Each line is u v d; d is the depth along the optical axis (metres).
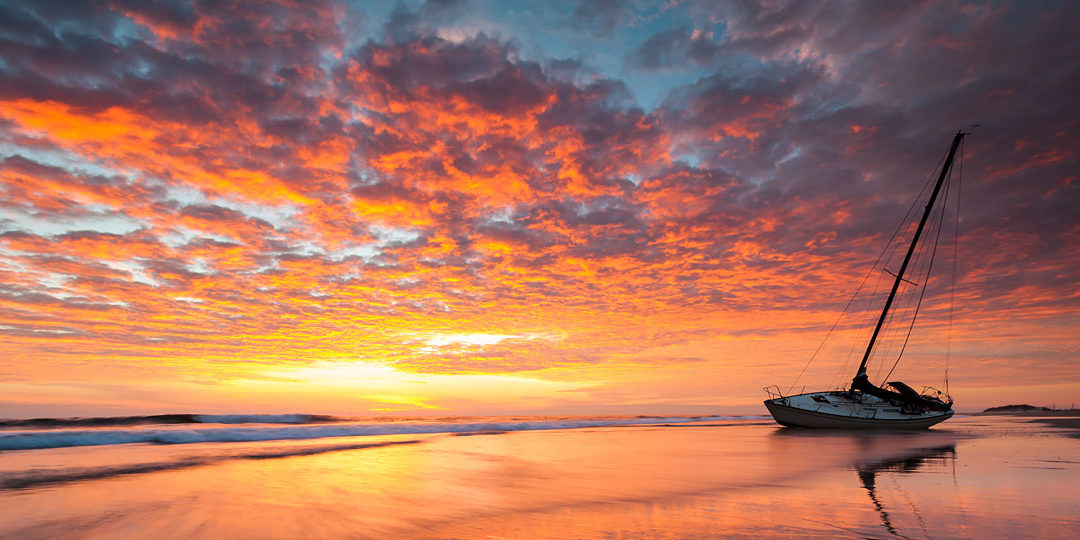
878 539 5.48
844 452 15.51
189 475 10.25
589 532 5.88
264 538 5.65
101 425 25.12
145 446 16.92
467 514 6.82
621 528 6.04
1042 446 17.27
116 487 8.77
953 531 5.84
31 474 10.17
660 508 7.18
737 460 13.37
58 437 16.86
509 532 5.86
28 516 6.61
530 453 15.21
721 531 5.84
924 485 9.21
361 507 7.25
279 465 11.98
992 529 5.92
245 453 14.56
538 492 8.52
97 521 6.38
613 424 34.41
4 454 13.81
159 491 8.41
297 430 22.89
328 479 9.86
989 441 19.45
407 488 8.88
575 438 21.69
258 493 8.29
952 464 12.38
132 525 6.19
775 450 16.23
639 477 10.28
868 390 29.12
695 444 18.56
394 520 6.48
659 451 15.91
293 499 7.81
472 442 19.30
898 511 6.91
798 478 10.16
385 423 31.14
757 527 6.06
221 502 7.54
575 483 9.50
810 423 27.53
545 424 33.16
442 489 8.78
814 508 7.12
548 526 6.14
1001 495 8.12
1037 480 9.73
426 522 6.37
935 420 27.38
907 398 27.64
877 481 9.67
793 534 5.72
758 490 8.73
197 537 5.70
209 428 22.98
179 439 18.83
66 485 8.97
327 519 6.51
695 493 8.39
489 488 8.91
